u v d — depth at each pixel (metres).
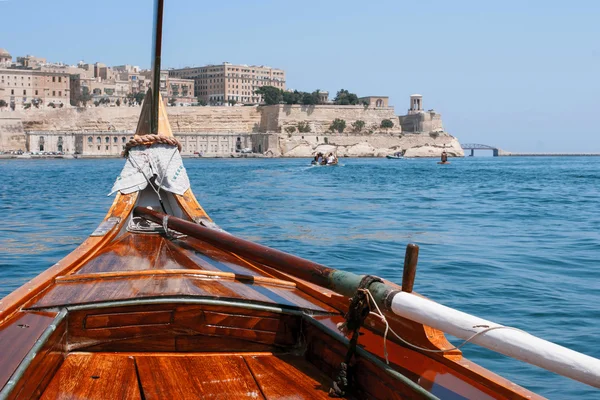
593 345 7.74
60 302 4.85
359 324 4.07
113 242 8.01
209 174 66.50
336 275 4.45
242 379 4.54
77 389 4.25
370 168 87.12
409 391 3.62
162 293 5.05
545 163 131.25
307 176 62.31
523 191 40.69
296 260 4.95
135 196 10.33
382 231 19.39
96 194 36.38
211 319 5.06
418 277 11.85
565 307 9.54
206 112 171.00
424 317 3.58
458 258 14.02
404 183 50.31
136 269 6.30
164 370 4.68
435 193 38.44
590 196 35.91
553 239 17.44
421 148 180.50
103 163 107.56
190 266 6.52
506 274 12.12
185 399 4.16
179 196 10.44
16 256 14.88
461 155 185.75
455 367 3.81
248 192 38.59
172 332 5.06
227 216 23.89
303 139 166.62
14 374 3.57
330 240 17.34
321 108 178.00
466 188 43.91
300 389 4.38
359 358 4.18
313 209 27.12
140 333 5.01
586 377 2.76
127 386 4.34
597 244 16.34
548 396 6.33
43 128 154.50
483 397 3.43
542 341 2.99
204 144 160.00
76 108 158.00
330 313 5.10
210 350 5.14
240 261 6.95
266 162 118.81
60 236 18.36
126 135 147.62
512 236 18.12
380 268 12.98
